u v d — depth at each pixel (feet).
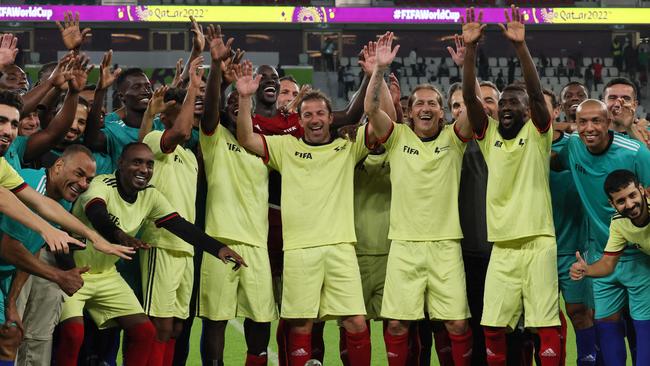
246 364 17.93
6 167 13.83
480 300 18.56
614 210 17.16
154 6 88.33
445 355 18.62
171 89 17.69
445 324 17.78
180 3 98.37
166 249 17.03
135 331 16.31
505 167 17.08
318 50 105.91
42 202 13.88
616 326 17.02
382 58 17.25
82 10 88.43
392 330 17.71
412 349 18.84
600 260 16.57
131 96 18.44
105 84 17.29
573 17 91.97
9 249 13.39
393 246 17.76
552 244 16.98
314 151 17.90
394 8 91.35
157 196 16.67
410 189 17.62
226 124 18.22
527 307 16.97
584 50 107.55
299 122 18.97
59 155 17.22
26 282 15.03
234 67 17.46
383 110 18.57
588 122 16.94
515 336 18.69
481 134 17.38
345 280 17.54
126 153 16.15
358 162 18.42
